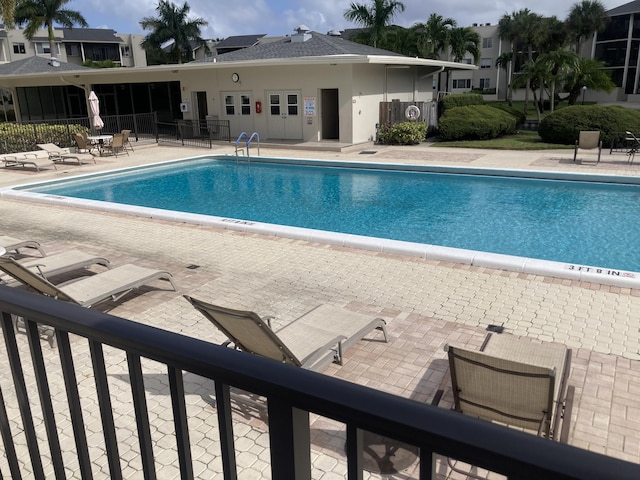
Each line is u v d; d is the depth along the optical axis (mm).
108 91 29922
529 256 8922
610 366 4645
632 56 58156
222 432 1223
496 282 6641
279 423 1072
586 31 58344
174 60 53344
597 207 11953
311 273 7133
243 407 4031
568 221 10898
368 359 4812
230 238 8930
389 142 21719
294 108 22031
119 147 20281
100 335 1359
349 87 20484
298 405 1022
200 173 17547
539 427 3221
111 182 16156
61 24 49125
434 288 6492
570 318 5590
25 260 7898
